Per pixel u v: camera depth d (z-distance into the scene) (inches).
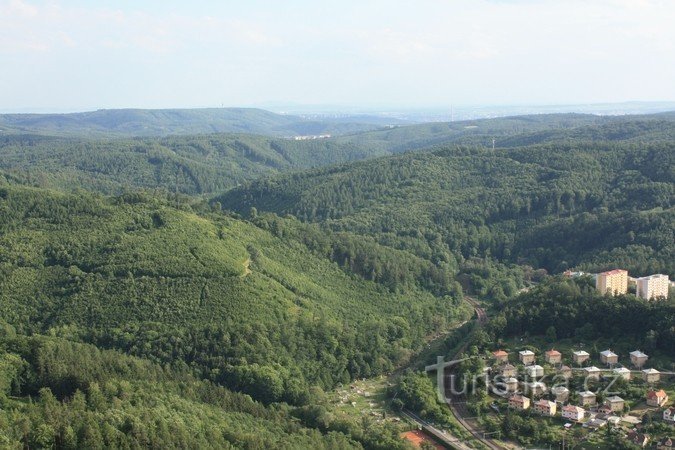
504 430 7465.6
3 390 6417.3
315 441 6815.9
